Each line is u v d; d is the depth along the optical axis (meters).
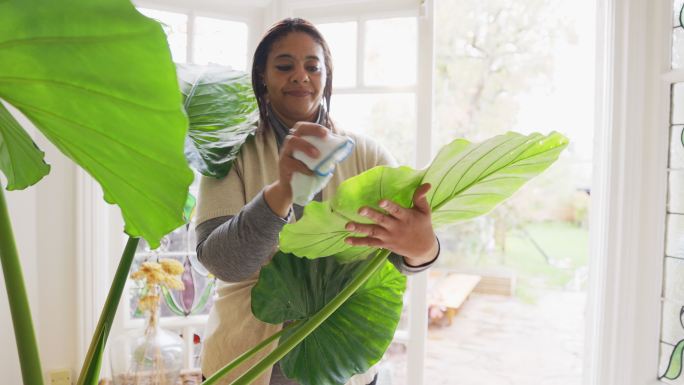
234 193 0.91
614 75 1.70
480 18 5.76
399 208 0.52
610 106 1.71
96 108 0.31
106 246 1.97
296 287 0.74
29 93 0.31
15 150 0.46
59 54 0.28
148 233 0.39
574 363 3.69
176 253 2.03
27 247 1.87
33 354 0.39
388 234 0.53
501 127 5.98
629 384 1.72
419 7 1.81
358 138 1.03
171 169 0.33
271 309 0.73
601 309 1.75
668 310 1.71
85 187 1.92
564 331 4.39
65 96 0.30
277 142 0.99
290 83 0.94
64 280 1.94
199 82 0.82
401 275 0.75
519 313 4.91
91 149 0.34
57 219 1.92
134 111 0.30
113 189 0.37
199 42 1.98
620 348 1.72
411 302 1.85
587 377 1.84
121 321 1.97
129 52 0.28
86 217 1.92
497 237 6.16
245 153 0.96
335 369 0.73
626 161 1.69
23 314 0.39
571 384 3.34
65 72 0.29
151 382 1.48
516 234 6.26
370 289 0.75
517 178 0.59
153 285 1.56
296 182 0.59
